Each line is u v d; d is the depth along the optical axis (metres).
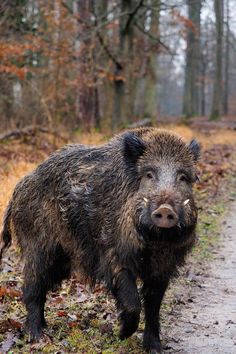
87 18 38.56
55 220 10.17
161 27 64.81
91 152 10.06
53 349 9.49
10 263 14.08
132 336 10.06
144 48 46.78
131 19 38.75
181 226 8.50
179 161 8.78
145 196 8.49
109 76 37.50
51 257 10.34
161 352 9.48
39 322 10.22
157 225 7.95
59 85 33.59
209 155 32.88
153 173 8.66
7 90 32.09
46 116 31.56
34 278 10.38
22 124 31.78
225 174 27.78
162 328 10.77
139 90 83.50
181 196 8.52
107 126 41.66
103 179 9.46
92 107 38.88
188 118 74.88
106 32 40.62
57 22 33.53
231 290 13.10
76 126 35.22
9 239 11.17
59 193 10.06
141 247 8.73
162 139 8.95
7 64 28.62
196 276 13.88
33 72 32.12
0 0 29.16
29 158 23.69
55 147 27.86
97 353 9.38
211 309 11.91
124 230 8.87
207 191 23.41
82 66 34.91
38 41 31.06
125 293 8.97
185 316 11.47
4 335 10.05
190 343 10.12
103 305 11.68
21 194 10.62
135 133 9.55
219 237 17.47
